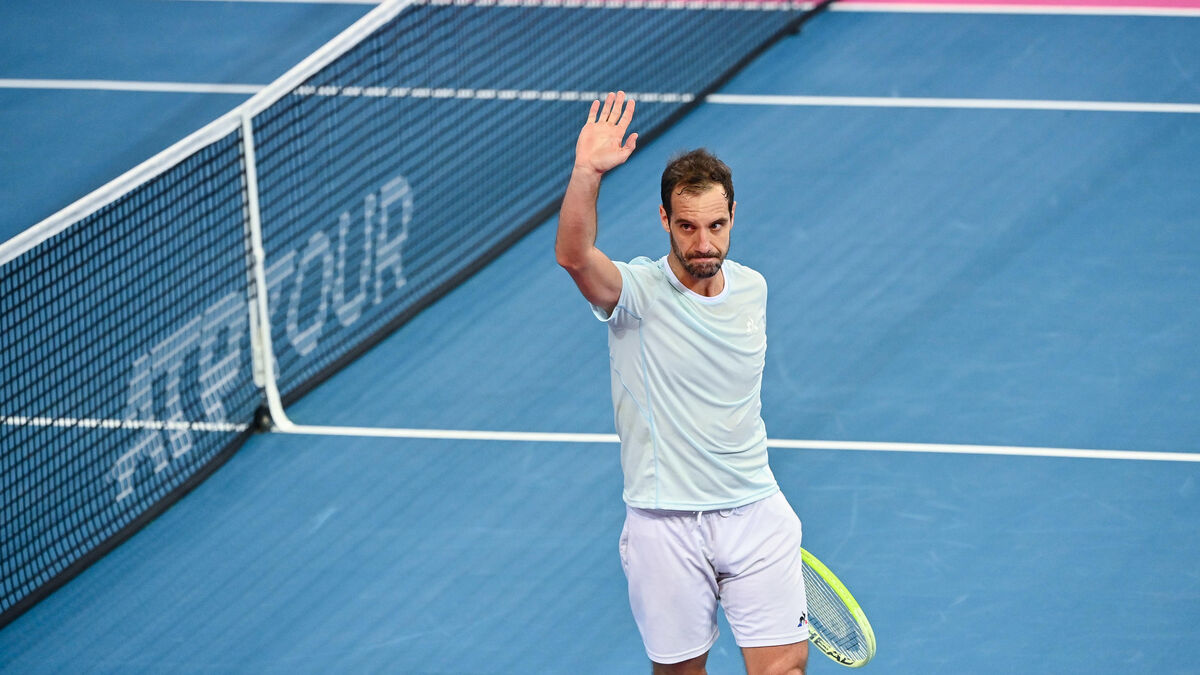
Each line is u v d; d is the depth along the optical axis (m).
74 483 20.73
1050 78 31.05
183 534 19.78
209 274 25.02
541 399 22.39
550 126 30.48
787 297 24.33
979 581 17.91
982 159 28.12
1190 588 17.58
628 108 12.27
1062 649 16.70
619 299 12.34
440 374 23.16
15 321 23.52
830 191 27.48
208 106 32.62
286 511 20.11
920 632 17.09
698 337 12.55
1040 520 18.95
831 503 19.52
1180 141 28.17
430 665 17.05
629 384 12.91
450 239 26.58
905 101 30.66
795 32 34.06
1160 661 16.44
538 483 20.42
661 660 13.93
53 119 32.31
